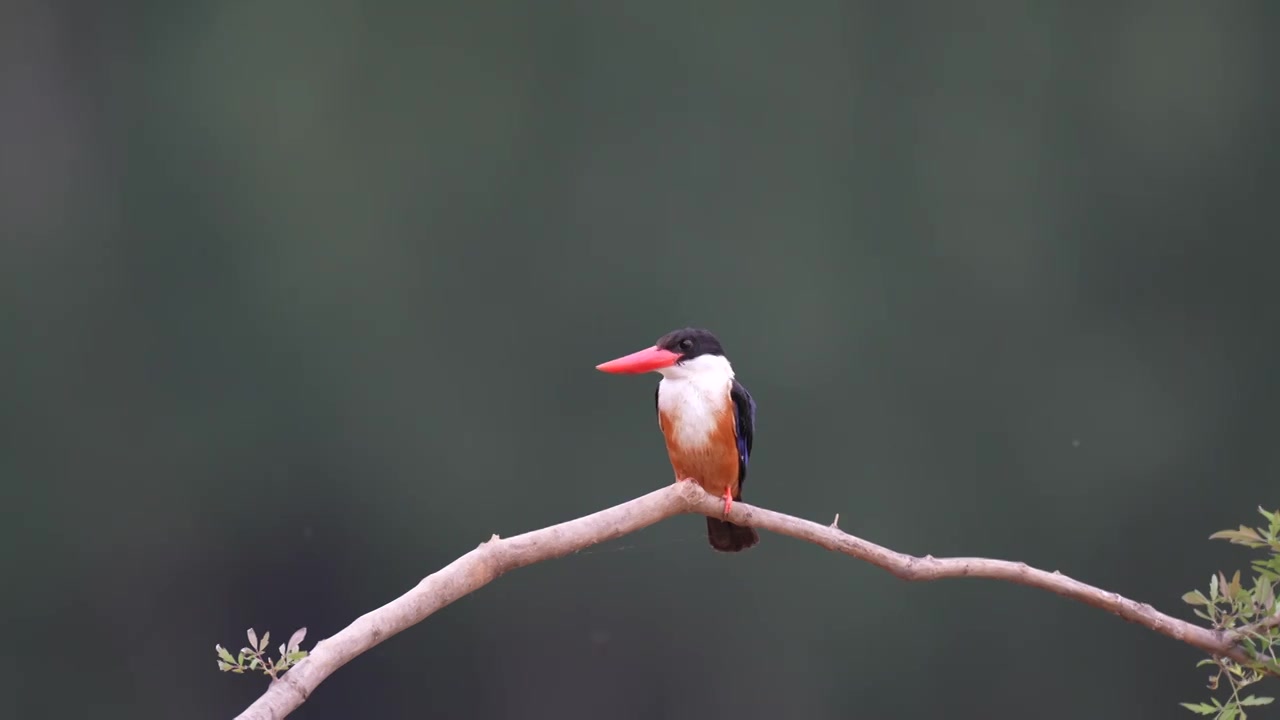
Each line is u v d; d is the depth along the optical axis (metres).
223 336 18.00
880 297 18.58
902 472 18.02
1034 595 16.94
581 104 19.00
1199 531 17.50
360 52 18.69
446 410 18.14
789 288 18.64
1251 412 17.72
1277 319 17.91
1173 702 16.34
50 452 17.30
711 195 18.92
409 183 18.59
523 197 18.78
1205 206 18.38
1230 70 18.48
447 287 18.45
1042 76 18.88
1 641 16.73
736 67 19.16
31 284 17.72
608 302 18.70
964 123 18.92
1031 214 18.67
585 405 18.33
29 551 17.00
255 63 18.53
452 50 18.88
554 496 17.95
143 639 17.08
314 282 18.19
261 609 17.52
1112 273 18.52
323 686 16.55
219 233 18.17
